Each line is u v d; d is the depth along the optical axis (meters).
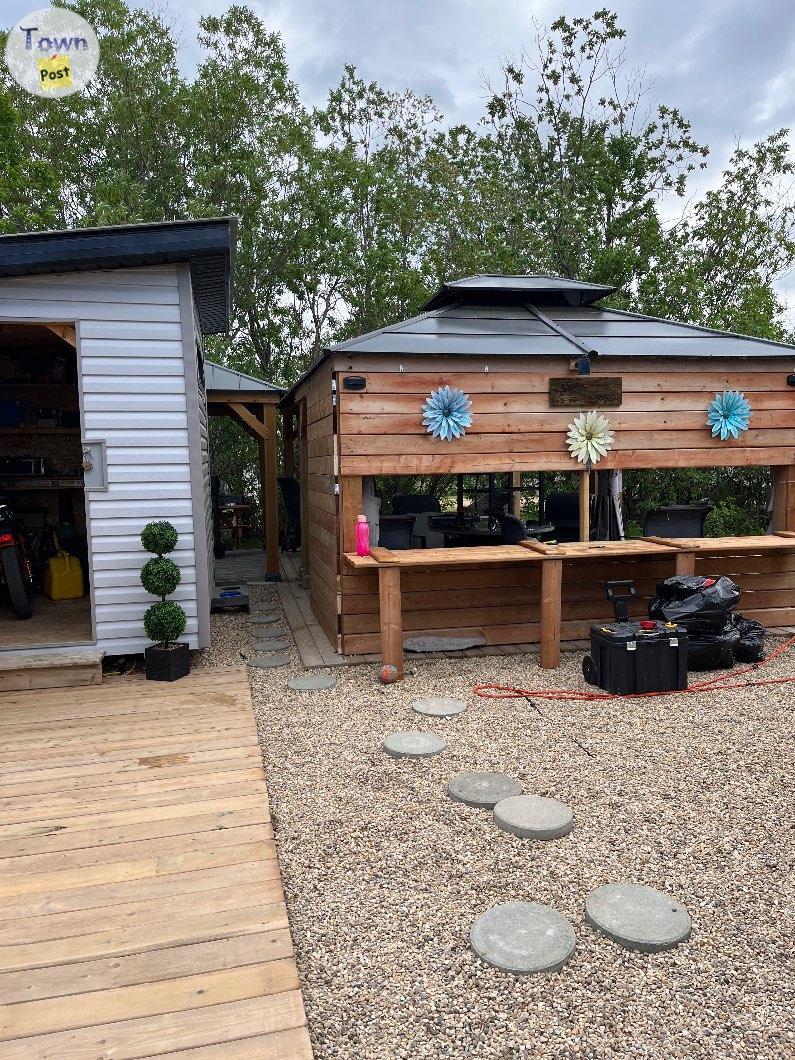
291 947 2.47
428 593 6.41
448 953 2.51
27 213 15.34
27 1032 2.08
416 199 17.84
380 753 4.29
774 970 2.41
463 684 5.59
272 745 4.42
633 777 3.92
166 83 18.20
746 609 7.05
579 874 3.00
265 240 17.58
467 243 16.80
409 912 2.75
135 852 3.10
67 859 3.05
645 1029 2.16
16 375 8.18
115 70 17.58
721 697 5.27
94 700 5.18
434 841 3.27
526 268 15.69
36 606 7.29
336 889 2.90
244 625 7.80
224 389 10.45
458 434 6.16
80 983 2.29
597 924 2.62
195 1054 2.00
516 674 5.83
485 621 6.54
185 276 5.62
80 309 5.48
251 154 17.67
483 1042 2.12
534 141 16.20
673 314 13.82
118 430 5.62
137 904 2.72
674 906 2.71
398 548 6.80
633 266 13.99
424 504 11.22
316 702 5.20
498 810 3.46
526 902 2.77
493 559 5.73
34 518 8.52
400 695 5.34
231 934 2.54
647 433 6.64
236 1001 2.21
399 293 16.55
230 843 3.18
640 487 12.30
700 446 6.76
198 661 6.31
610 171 15.02
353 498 6.16
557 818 3.37
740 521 11.55
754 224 15.33
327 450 6.67
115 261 5.34
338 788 3.82
